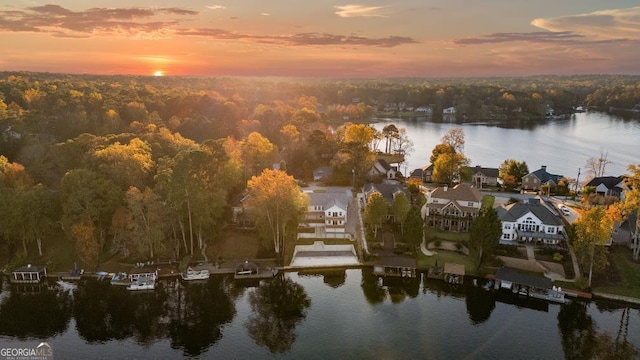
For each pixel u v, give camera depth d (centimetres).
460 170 15550
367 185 14125
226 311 9000
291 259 10762
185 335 8231
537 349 7712
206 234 11250
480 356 7512
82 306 9206
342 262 10756
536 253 10619
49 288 9862
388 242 11412
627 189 13550
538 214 11162
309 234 11738
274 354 7612
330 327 8369
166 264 10494
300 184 15400
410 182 14512
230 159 12800
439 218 12031
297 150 17538
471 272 10169
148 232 10362
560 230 11012
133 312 8994
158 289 9756
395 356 7525
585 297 9156
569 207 13512
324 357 7519
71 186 10512
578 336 8069
